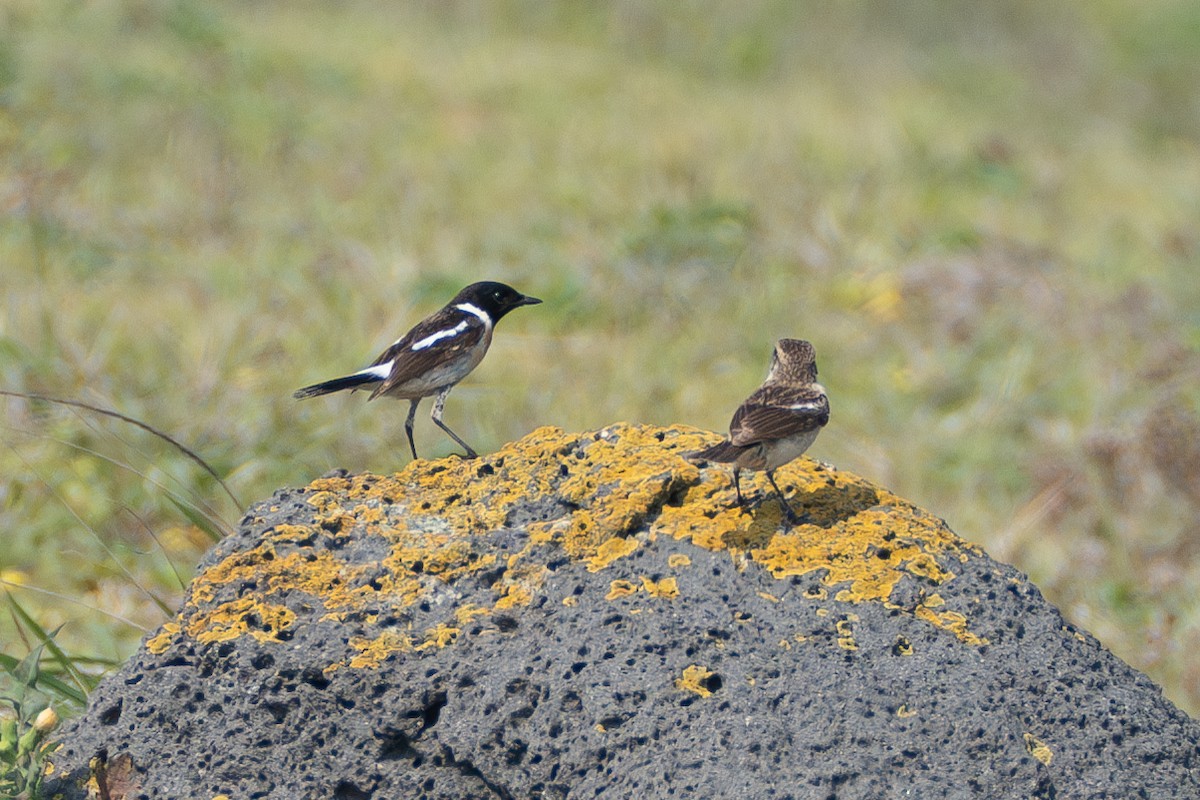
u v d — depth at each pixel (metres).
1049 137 31.89
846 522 6.82
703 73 33.38
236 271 15.12
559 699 6.15
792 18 37.50
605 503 6.84
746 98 30.08
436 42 30.22
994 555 11.89
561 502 6.97
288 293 14.71
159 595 9.77
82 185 17.17
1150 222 23.44
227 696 6.43
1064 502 12.69
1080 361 15.59
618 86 28.94
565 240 18.28
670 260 17.30
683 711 6.02
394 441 11.58
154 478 10.55
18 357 11.76
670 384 13.91
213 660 6.52
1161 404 13.50
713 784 5.79
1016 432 14.16
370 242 17.27
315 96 23.48
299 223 17.06
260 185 18.61
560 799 6.02
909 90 34.19
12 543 10.12
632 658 6.21
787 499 6.93
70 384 11.77
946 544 6.80
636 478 6.91
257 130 20.44
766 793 5.73
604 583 6.57
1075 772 6.00
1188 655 10.52
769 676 6.13
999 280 17.53
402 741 6.32
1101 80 40.19
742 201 19.94
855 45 37.09
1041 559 11.90
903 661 6.24
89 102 19.86
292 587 6.76
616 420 12.89
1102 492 12.67
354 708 6.36
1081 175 27.17
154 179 18.02
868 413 14.27
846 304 17.08
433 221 18.50
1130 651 10.63
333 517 7.05
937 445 13.62
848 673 6.14
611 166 22.09
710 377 14.38
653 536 6.70
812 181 22.05
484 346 8.68
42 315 12.69
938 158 24.45
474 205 19.47
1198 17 42.47
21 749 6.23
